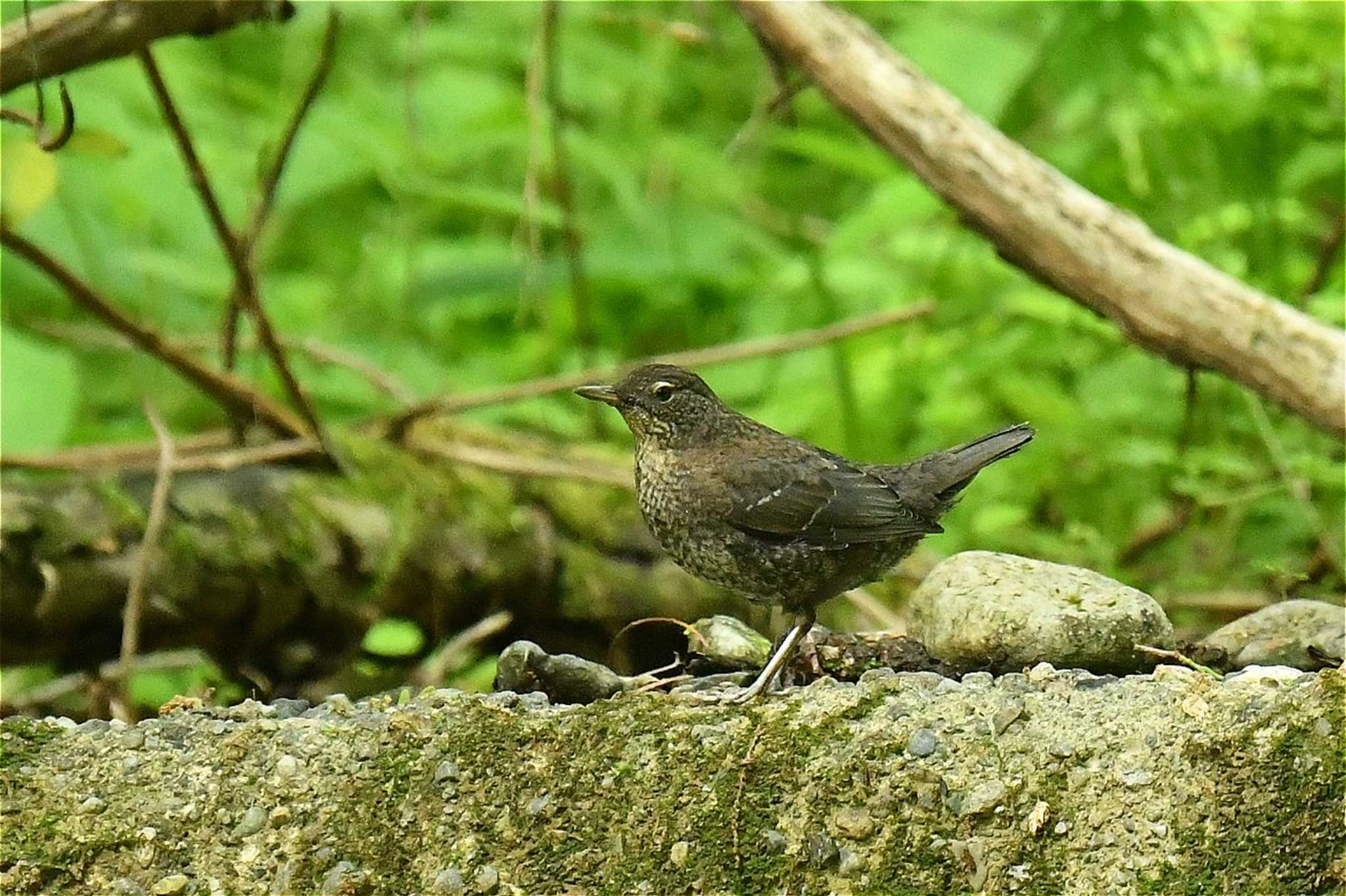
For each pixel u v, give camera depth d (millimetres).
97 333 12805
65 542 9609
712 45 12469
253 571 10062
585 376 11797
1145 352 10383
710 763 6238
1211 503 10664
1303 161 11648
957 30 12445
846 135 16906
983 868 5934
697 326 15352
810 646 8070
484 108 14547
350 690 10672
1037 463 12273
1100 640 7191
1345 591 10922
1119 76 11367
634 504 11352
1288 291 12164
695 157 14906
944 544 11953
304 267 16359
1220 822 5863
